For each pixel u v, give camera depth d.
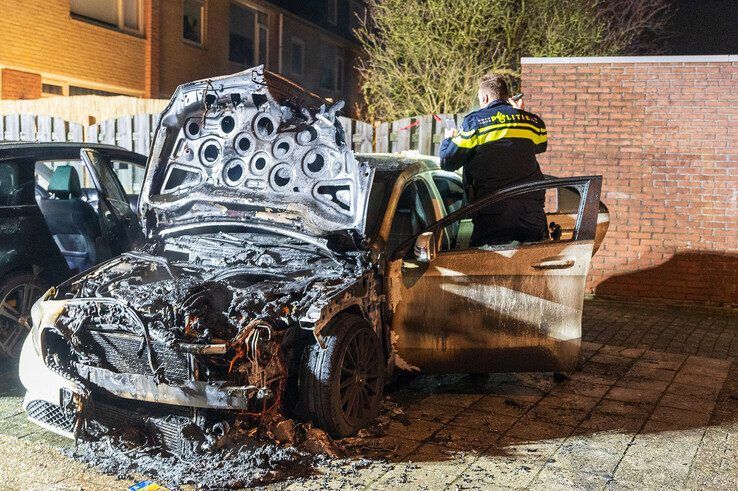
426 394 5.39
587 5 11.82
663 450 4.39
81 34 15.50
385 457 4.23
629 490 3.86
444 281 4.89
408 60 11.87
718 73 8.28
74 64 15.36
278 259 4.92
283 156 4.94
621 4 12.48
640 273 8.74
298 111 4.91
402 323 4.91
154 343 4.09
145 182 5.34
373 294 4.68
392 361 4.90
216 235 5.33
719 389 5.57
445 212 5.66
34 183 5.97
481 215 5.35
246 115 5.03
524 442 4.50
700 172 8.44
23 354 4.59
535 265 4.96
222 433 4.07
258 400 4.10
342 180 4.73
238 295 4.31
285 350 4.31
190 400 4.00
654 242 8.66
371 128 9.13
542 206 5.50
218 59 19.97
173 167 5.34
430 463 4.16
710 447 4.45
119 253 6.36
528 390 5.51
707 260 8.50
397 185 5.03
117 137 10.62
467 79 11.41
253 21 21.72
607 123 8.66
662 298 8.69
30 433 4.61
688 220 8.53
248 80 4.86
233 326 4.13
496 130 5.37
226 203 5.00
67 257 6.44
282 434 4.20
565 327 5.06
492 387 5.57
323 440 4.25
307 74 24.34
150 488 3.82
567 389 5.54
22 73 14.06
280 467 4.02
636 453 4.34
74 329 4.32
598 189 5.03
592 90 8.66
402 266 4.88
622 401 5.28
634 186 8.66
